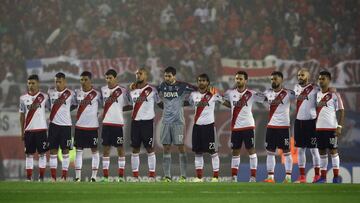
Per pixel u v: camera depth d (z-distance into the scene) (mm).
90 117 40625
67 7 74938
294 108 55781
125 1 75500
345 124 56781
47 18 73625
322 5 74625
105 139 40438
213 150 39875
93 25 73812
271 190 30031
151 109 40219
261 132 55875
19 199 25641
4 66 68062
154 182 37156
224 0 74812
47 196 26734
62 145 40688
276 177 51969
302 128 39875
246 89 40031
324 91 39531
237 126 40000
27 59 68500
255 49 69938
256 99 40250
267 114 56000
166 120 40125
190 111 55625
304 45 71375
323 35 72062
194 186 32281
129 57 68500
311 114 39750
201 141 39906
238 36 71812
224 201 24875
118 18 74188
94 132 40719
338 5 74250
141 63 68312
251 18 73562
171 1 75375
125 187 31438
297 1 74812
